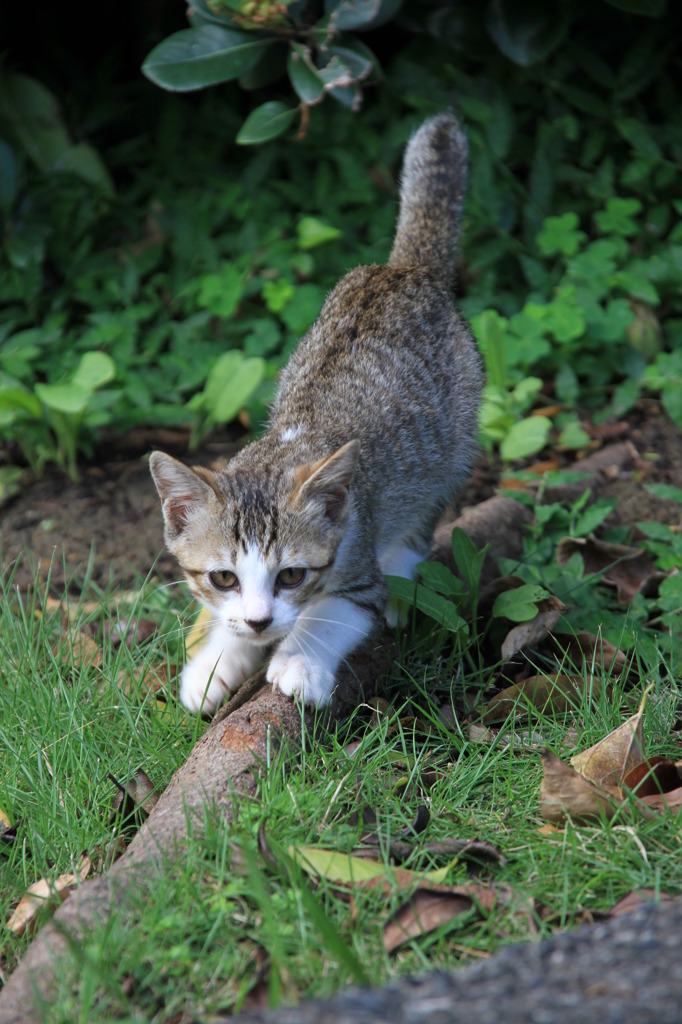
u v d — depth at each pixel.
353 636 4.42
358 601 4.55
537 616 4.78
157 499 6.69
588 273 7.16
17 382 6.87
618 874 3.22
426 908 3.09
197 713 4.35
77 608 5.45
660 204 7.85
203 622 4.68
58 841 3.75
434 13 7.84
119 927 3.06
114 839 3.69
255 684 4.34
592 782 3.55
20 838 3.84
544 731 4.23
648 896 3.11
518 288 7.82
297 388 5.24
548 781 3.53
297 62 5.92
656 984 2.45
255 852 3.30
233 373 6.88
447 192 6.04
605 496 6.35
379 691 4.55
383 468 5.00
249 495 4.30
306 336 5.77
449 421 5.65
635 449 6.82
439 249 5.97
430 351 5.59
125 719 4.32
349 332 5.40
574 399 7.14
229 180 8.52
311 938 2.98
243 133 6.01
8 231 7.93
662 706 4.26
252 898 3.15
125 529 6.41
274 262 7.68
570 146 8.12
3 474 6.88
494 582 5.00
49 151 8.29
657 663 4.52
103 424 7.38
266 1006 2.80
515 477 6.14
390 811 3.69
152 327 7.84
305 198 8.26
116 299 7.80
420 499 5.42
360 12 5.98
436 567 4.84
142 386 7.11
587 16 7.79
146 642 5.05
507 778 3.81
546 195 7.71
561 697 4.40
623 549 5.41
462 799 3.76
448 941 3.02
